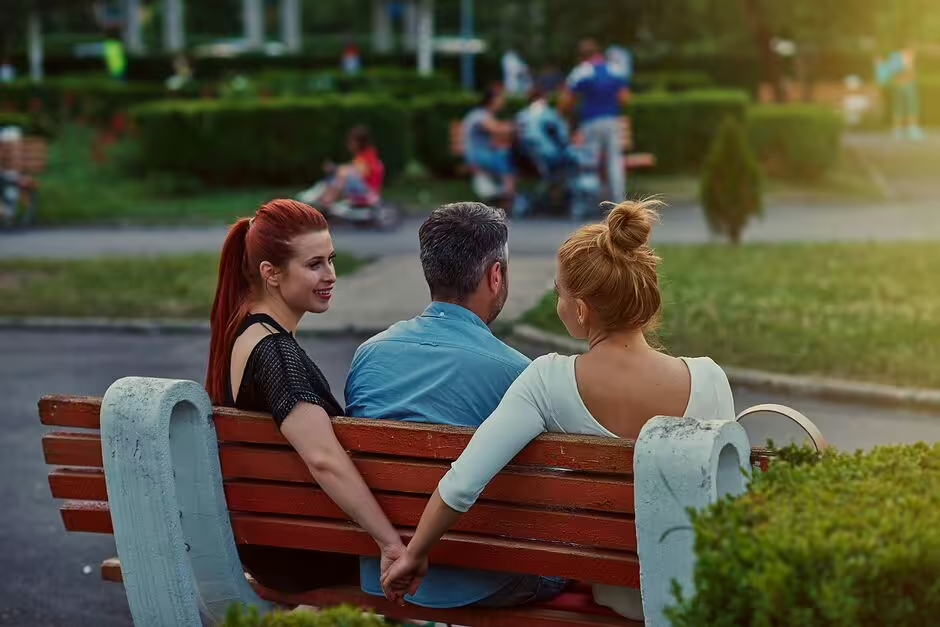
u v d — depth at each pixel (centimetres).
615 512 470
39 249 2397
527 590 521
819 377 1234
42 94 4238
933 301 1603
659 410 475
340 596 550
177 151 3272
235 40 7406
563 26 5759
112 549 870
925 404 1164
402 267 2014
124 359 1462
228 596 541
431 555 505
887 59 5319
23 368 1419
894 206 3000
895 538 369
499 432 470
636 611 502
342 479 499
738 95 3412
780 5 4903
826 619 361
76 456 544
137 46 6438
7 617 754
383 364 538
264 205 557
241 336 539
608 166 2798
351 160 3284
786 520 382
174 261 2144
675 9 5494
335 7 8662
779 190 3216
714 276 1838
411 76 4881
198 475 528
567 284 486
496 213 547
